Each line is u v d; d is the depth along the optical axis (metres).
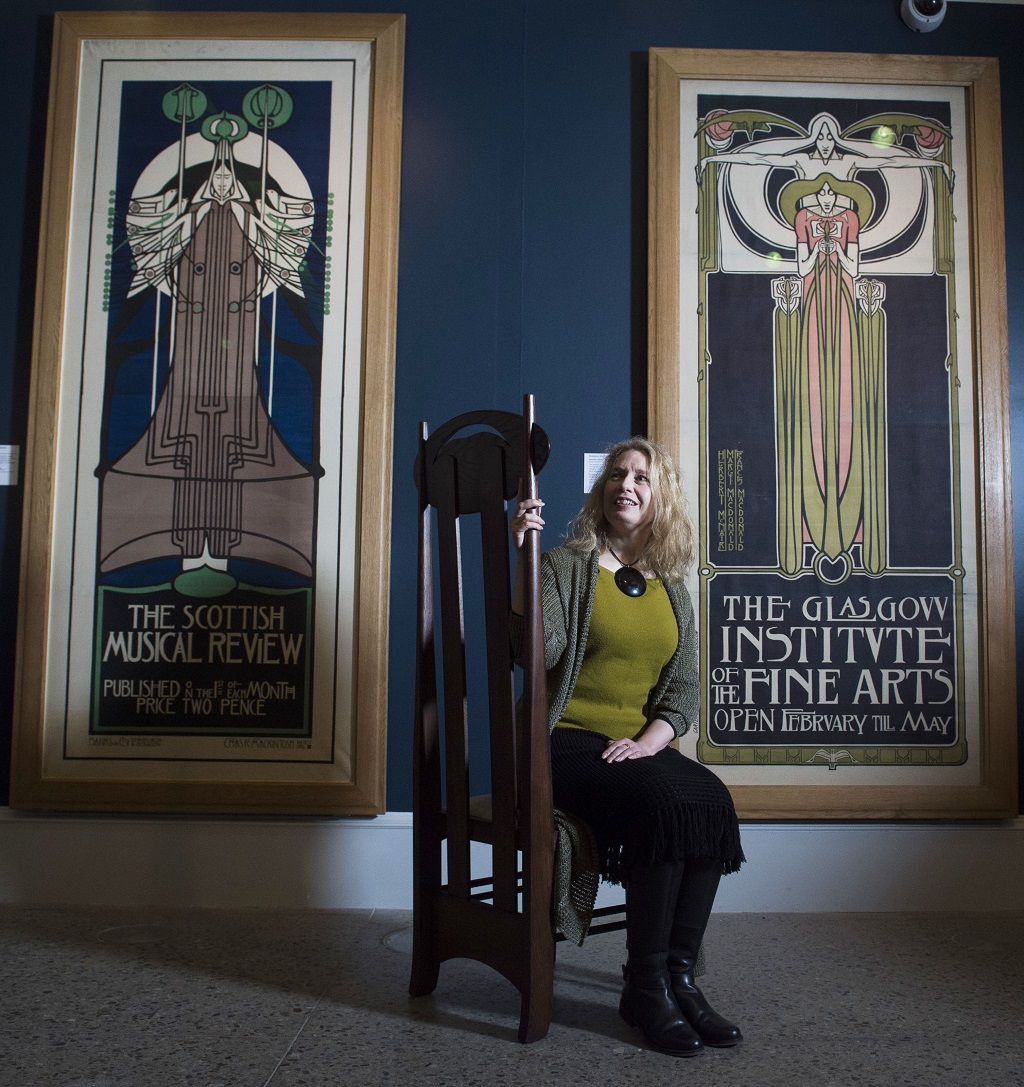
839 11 2.86
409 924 2.39
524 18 2.85
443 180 2.79
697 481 2.69
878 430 2.72
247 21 2.80
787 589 2.67
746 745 2.63
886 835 2.60
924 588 2.68
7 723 2.62
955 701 2.65
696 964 1.74
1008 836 2.60
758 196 2.78
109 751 2.59
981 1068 1.55
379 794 2.57
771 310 2.74
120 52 2.80
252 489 2.68
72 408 2.70
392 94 2.78
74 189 2.76
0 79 2.81
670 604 1.98
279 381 2.71
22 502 2.67
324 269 2.74
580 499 2.70
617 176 2.81
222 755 2.60
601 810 1.70
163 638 2.63
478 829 1.81
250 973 1.99
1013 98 2.84
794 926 2.42
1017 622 2.71
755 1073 1.52
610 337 2.76
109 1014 1.73
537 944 1.64
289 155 2.78
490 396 2.73
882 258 2.77
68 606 2.64
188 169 2.77
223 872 2.57
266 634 2.63
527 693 1.67
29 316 2.74
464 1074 1.50
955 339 2.75
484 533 1.81
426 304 2.76
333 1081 1.46
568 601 1.89
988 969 2.07
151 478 2.68
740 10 2.85
